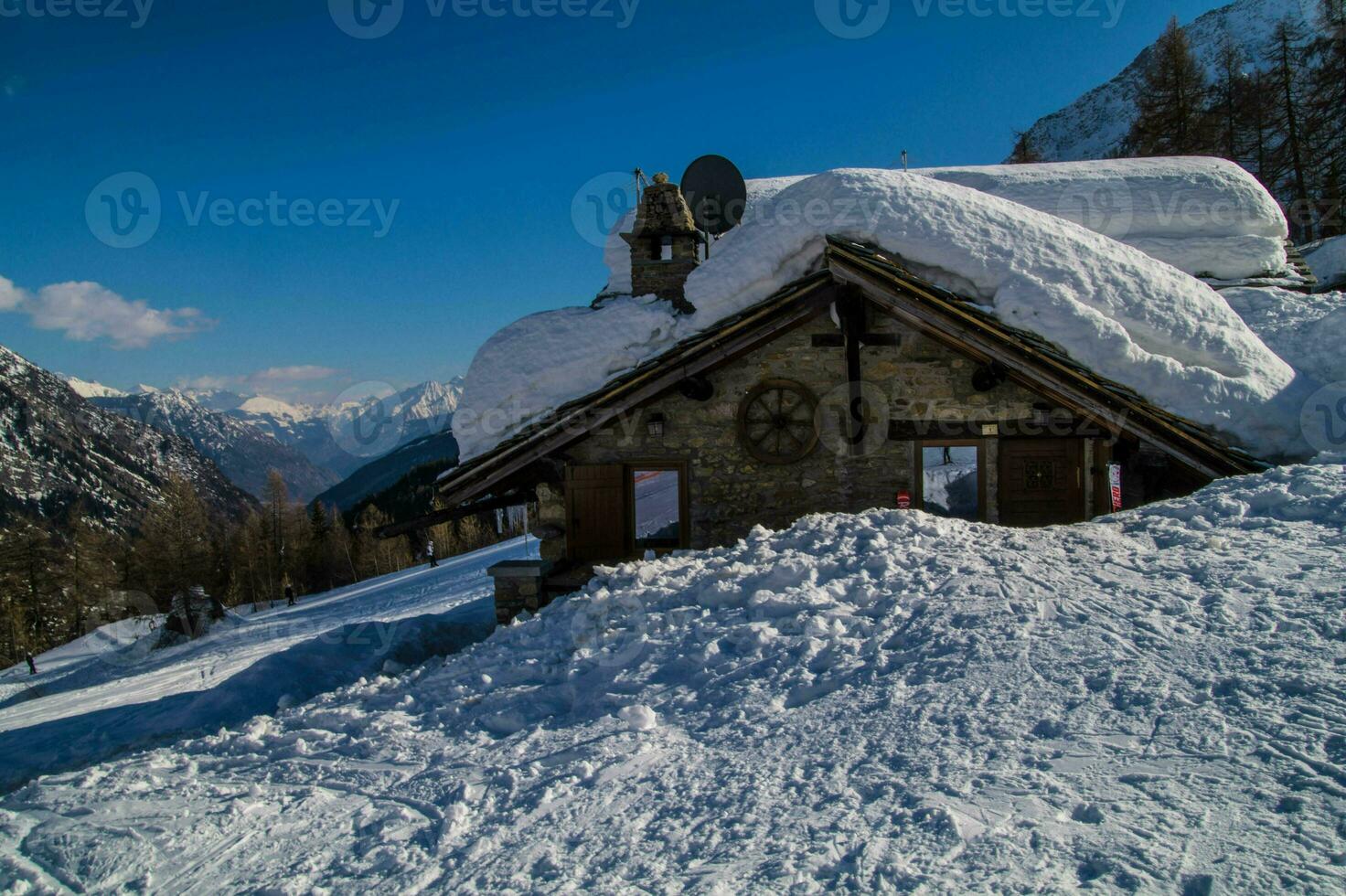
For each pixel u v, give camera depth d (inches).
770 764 162.7
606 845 145.8
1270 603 186.7
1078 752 145.4
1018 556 246.2
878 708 175.2
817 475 410.3
